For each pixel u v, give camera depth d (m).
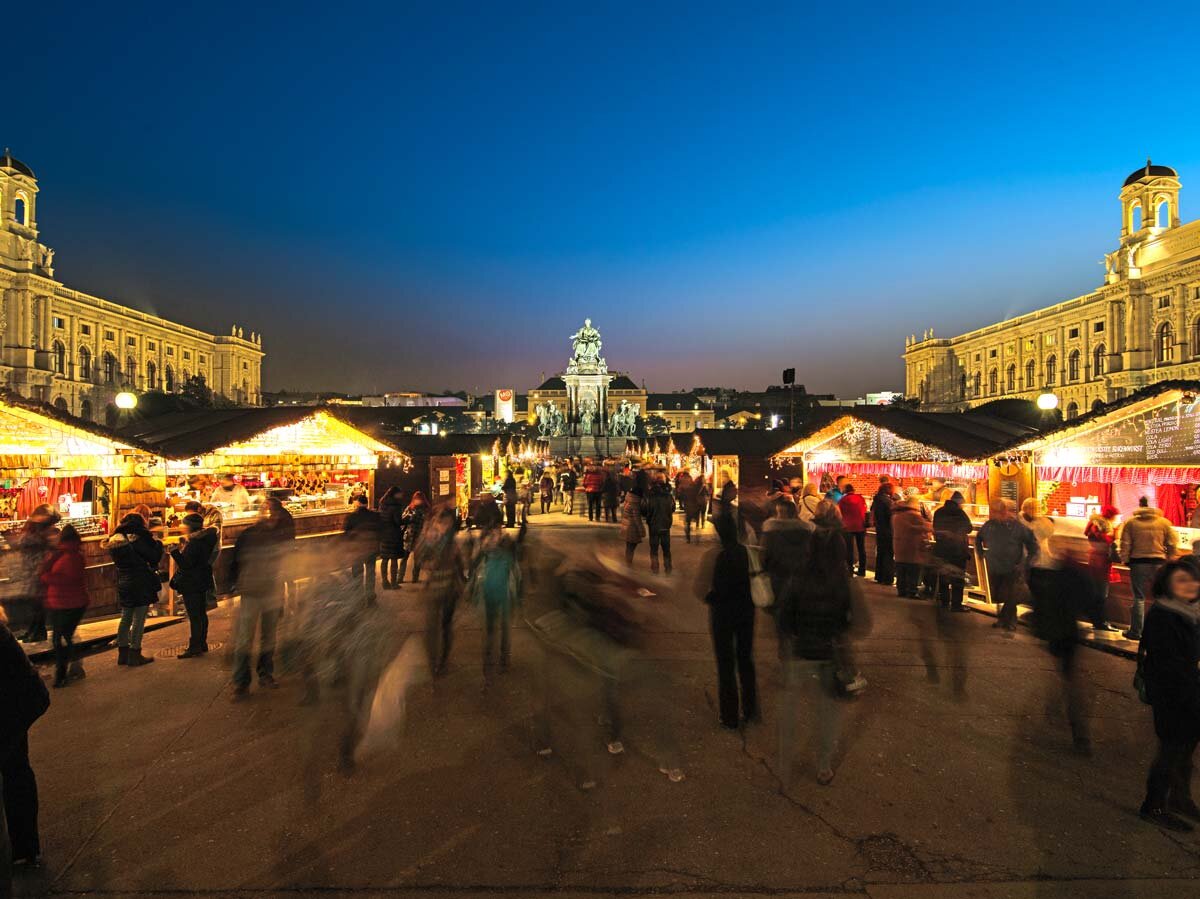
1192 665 4.82
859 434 18.95
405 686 7.72
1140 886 4.27
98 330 84.94
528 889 4.24
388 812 5.10
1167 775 4.90
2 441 11.28
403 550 13.40
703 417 152.75
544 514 28.86
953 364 112.94
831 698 5.60
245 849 4.65
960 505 10.40
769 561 6.98
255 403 125.69
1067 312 85.12
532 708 7.09
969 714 6.89
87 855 4.60
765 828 4.90
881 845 4.70
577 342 99.94
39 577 9.12
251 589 7.57
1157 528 8.91
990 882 4.30
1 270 68.62
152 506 13.48
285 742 6.32
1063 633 6.07
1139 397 11.16
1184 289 66.12
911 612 11.12
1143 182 71.38
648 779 5.57
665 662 8.58
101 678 8.16
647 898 4.16
